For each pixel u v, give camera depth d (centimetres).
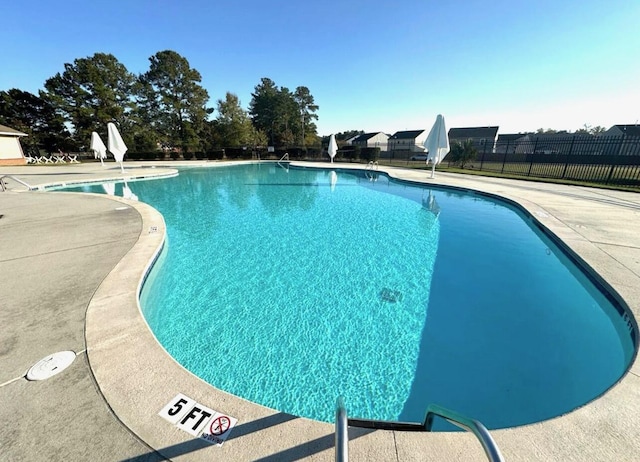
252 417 155
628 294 303
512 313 358
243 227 709
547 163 1836
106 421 152
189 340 314
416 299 391
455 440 141
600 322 331
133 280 326
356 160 2600
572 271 431
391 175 1514
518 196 872
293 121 4531
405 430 151
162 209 892
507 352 292
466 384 254
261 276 458
